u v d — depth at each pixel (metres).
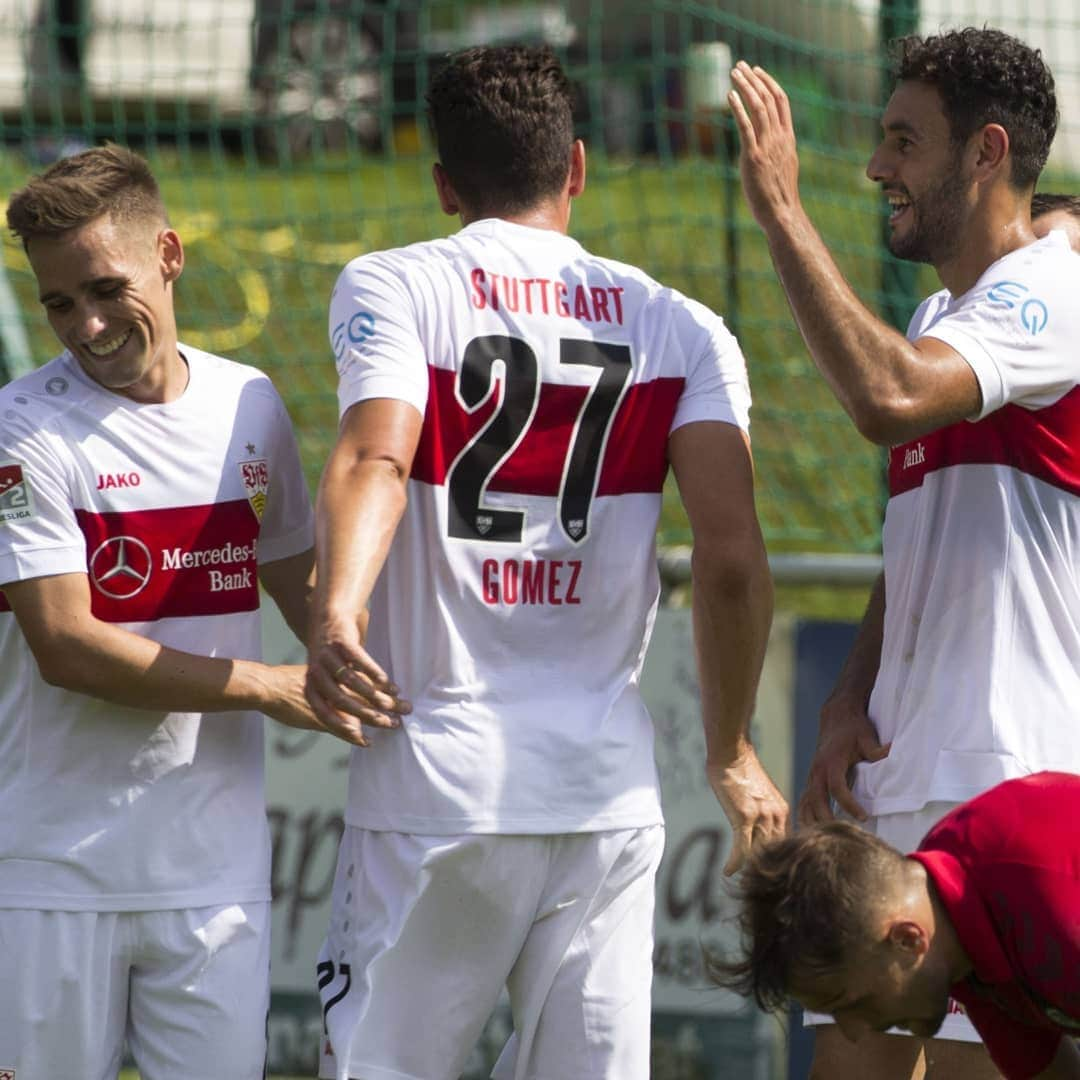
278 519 11.22
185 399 10.70
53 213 10.09
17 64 30.02
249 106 28.97
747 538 10.04
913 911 8.24
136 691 10.18
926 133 10.52
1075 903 8.28
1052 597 10.38
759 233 28.75
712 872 17.56
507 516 9.93
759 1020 17.34
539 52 10.55
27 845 10.41
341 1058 9.84
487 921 9.97
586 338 10.09
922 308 11.45
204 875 10.57
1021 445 10.37
